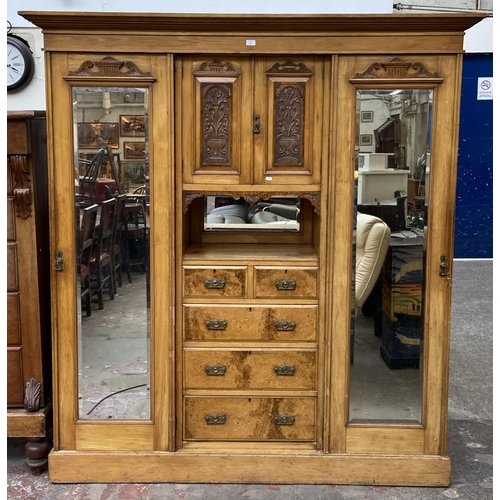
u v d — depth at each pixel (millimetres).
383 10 5523
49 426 2725
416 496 2537
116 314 2576
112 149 2473
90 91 2434
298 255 2639
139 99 2438
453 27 2363
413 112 2439
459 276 6328
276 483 2611
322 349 2584
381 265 2541
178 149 2479
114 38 2387
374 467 2600
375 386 2607
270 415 2625
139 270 2549
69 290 2557
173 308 2549
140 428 2613
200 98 2449
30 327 2639
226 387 2609
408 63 2396
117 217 2518
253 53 2396
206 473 2607
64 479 2609
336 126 2438
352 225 2500
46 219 2740
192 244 2912
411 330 2588
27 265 2609
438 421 2604
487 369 4043
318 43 2387
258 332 2586
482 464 2826
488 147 6789
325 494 2539
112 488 2578
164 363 2578
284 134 2469
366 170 2469
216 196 2930
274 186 2490
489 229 6945
